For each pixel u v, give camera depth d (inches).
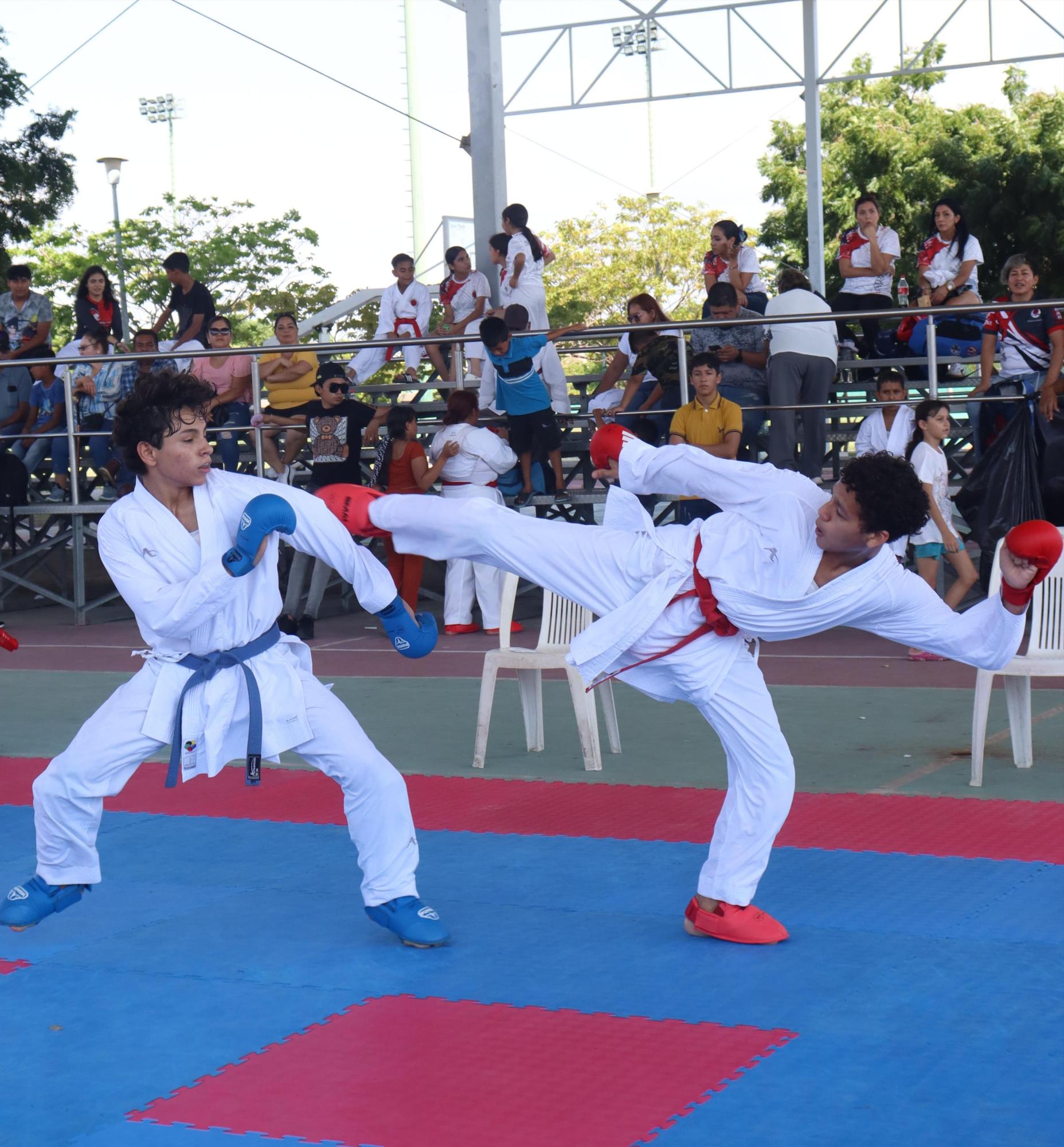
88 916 172.7
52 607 547.5
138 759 153.5
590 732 246.5
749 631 147.9
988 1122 110.6
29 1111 118.5
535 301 447.8
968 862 183.8
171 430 141.3
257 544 137.5
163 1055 129.6
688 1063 124.0
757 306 439.2
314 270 1491.1
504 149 478.6
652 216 1940.2
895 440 363.9
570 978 146.6
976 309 332.2
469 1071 124.0
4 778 256.1
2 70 943.0
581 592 150.9
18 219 981.8
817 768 242.8
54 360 410.3
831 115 1169.4
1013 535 139.8
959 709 289.6
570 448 476.7
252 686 149.5
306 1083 122.7
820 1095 116.4
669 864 188.1
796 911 166.4
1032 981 141.2
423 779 242.7
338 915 170.7
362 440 435.8
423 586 540.4
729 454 362.3
